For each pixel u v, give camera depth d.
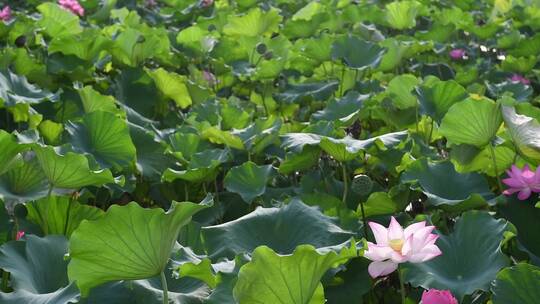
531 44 7.23
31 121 5.23
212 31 8.12
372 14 8.48
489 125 4.49
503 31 8.31
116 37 6.66
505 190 4.34
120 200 5.28
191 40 7.66
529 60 6.88
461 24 8.02
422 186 4.38
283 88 6.72
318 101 6.26
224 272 3.53
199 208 3.32
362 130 5.60
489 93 6.36
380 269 3.39
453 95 5.22
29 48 7.08
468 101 4.46
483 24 8.95
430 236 3.39
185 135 5.28
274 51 7.27
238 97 7.02
